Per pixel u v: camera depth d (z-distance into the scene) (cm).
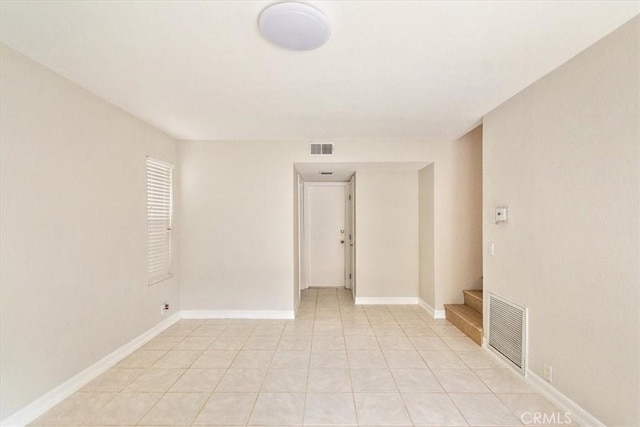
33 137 191
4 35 163
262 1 137
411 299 446
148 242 319
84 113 231
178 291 381
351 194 511
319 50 176
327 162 380
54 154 206
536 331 220
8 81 176
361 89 231
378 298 446
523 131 232
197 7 140
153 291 326
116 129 267
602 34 162
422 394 217
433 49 176
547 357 209
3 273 174
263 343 308
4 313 175
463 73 205
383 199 446
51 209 204
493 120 271
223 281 384
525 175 230
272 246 384
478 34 162
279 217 382
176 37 164
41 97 196
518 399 210
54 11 142
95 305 242
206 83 221
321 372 249
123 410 200
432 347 296
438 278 382
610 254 163
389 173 445
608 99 163
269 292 385
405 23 151
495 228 269
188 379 239
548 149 207
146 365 262
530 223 224
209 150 381
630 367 153
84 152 231
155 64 194
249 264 384
